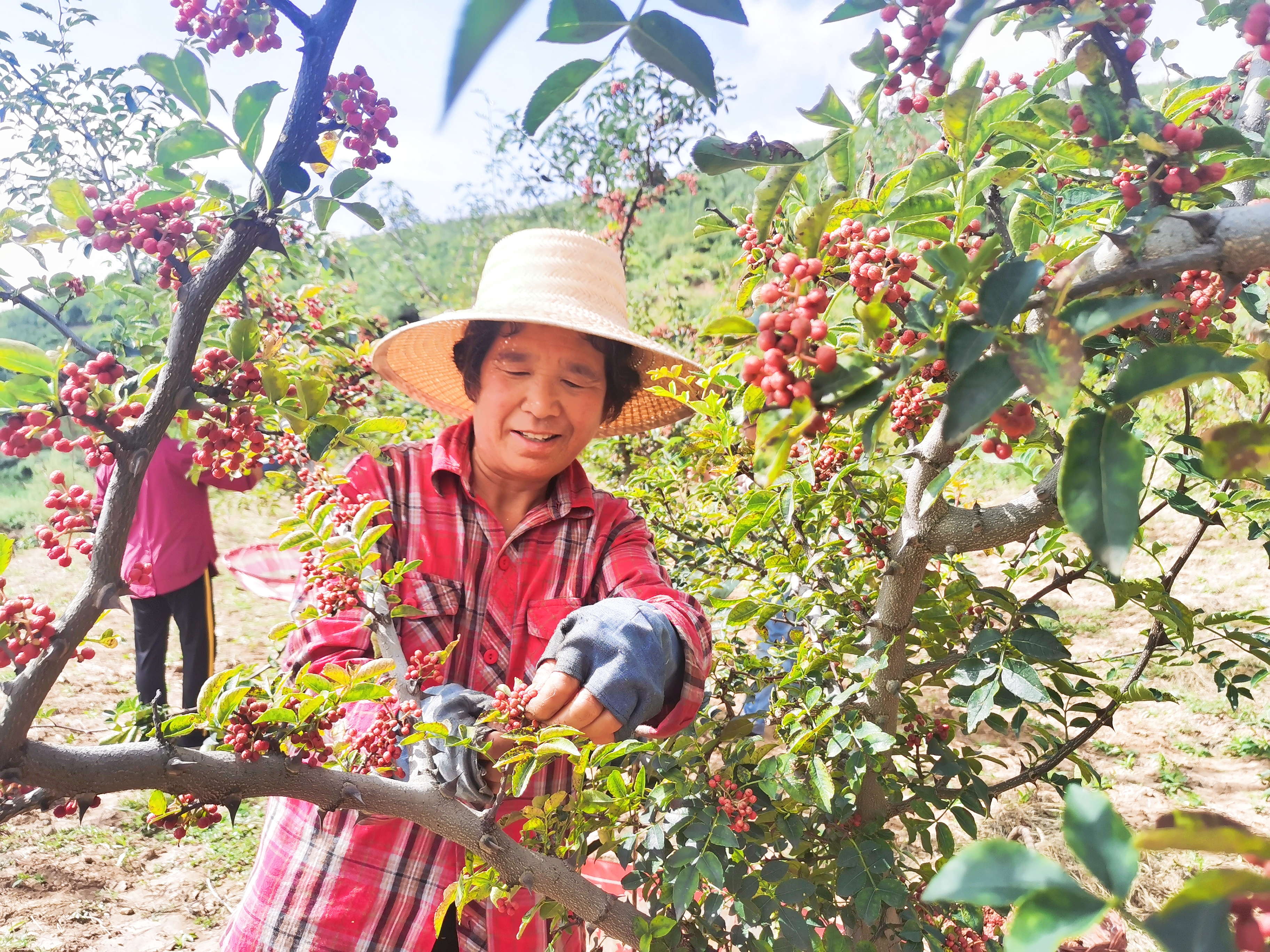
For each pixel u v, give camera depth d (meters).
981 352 0.62
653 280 9.05
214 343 2.66
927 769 2.32
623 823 1.59
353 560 1.22
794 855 1.68
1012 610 1.63
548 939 1.62
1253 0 1.02
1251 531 1.76
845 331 1.22
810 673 1.71
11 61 4.22
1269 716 4.31
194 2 1.12
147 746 0.95
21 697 0.85
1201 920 0.42
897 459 2.04
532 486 1.71
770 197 0.85
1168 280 0.81
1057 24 0.91
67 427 1.23
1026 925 0.44
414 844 1.51
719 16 0.55
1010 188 1.51
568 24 0.56
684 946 1.52
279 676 1.12
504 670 1.60
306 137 1.06
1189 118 1.30
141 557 4.07
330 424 1.23
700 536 3.10
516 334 1.58
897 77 0.89
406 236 9.35
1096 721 1.87
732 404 1.82
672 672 1.33
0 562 0.89
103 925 3.24
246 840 3.89
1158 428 3.22
